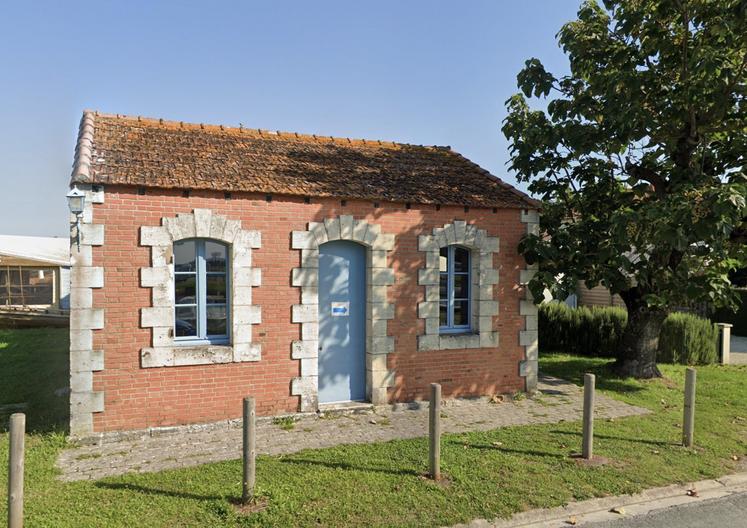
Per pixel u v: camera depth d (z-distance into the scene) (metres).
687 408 7.50
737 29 8.88
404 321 9.28
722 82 9.10
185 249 8.04
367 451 6.89
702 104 9.66
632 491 6.02
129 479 5.89
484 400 9.75
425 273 9.41
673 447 7.44
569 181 11.91
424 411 8.98
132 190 7.53
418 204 9.32
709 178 9.71
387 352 9.15
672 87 9.91
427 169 11.03
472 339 9.78
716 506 5.88
